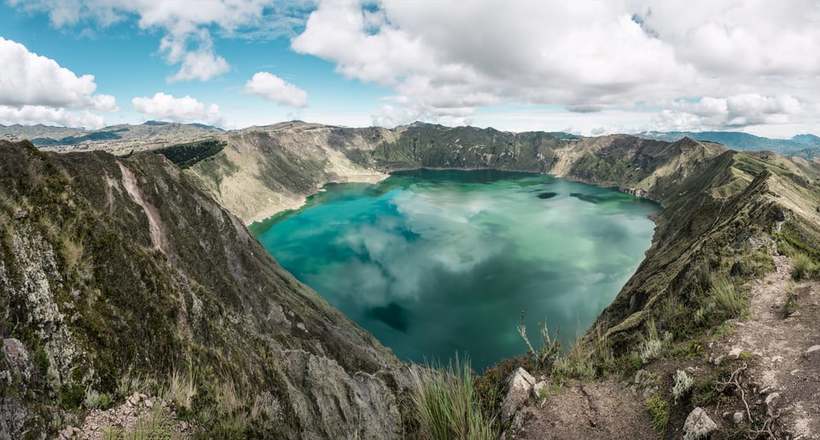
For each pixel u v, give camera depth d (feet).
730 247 96.27
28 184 73.97
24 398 44.52
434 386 38.24
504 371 51.88
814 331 40.93
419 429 43.29
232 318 120.57
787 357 37.83
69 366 53.36
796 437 28.84
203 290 115.14
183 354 76.59
